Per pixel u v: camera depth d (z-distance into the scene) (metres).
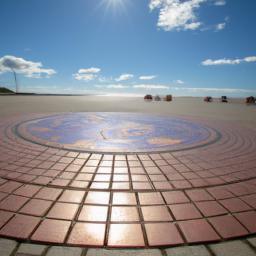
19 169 3.27
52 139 5.21
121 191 2.67
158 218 2.14
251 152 4.41
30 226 1.96
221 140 5.45
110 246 1.76
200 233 1.93
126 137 5.67
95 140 5.25
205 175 3.19
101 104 19.41
